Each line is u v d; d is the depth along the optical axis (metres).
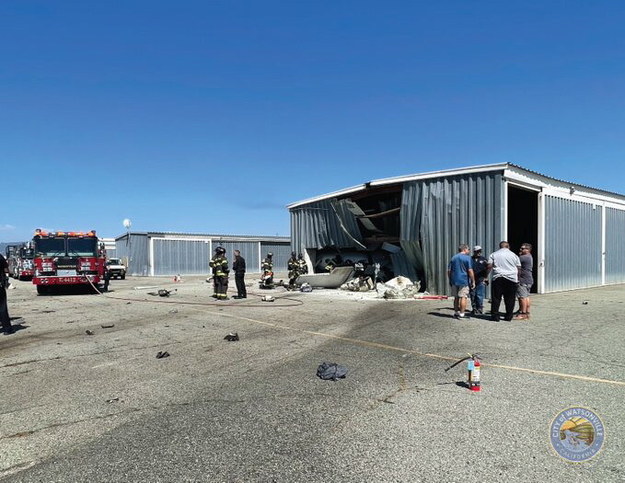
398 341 7.73
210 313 11.83
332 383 5.34
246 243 44.44
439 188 15.39
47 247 18.20
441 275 15.33
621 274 21.20
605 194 20.17
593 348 6.89
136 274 40.53
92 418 4.35
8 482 3.14
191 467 3.31
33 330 9.44
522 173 14.90
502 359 6.32
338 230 20.39
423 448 3.56
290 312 11.80
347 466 3.29
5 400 4.93
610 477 3.10
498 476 3.12
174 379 5.64
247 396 4.92
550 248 16.27
